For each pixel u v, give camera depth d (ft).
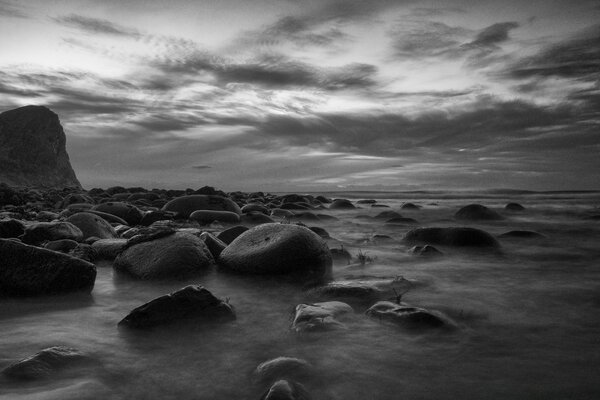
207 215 37.17
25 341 10.39
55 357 8.86
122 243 21.01
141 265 17.65
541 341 10.62
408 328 11.07
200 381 8.39
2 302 13.92
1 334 10.92
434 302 14.11
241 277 17.65
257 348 10.09
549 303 14.12
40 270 14.62
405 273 18.83
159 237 19.03
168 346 10.18
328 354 9.68
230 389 8.08
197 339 10.65
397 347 10.04
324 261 18.94
